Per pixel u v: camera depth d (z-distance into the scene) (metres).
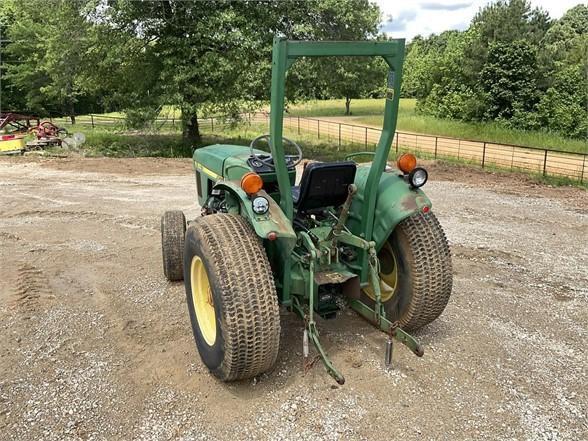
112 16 17.02
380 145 3.64
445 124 28.34
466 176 12.98
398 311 4.11
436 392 3.53
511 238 7.30
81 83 19.81
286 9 17.84
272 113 3.33
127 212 8.72
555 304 5.03
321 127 29.33
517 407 3.38
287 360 3.88
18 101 37.66
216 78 17.19
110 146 19.50
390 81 3.44
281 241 3.58
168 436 3.11
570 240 7.22
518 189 11.14
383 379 3.66
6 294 5.18
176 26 17.33
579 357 4.02
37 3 18.66
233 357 3.26
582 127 24.75
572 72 26.70
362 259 3.87
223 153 5.08
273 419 3.25
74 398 3.47
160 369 3.82
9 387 3.59
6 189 10.88
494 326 4.52
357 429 3.16
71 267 5.98
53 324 4.54
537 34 32.22
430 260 3.89
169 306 4.91
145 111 18.44
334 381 3.63
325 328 4.36
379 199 3.85
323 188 3.77
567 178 12.54
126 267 5.98
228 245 3.30
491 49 28.86
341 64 18.53
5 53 34.84
